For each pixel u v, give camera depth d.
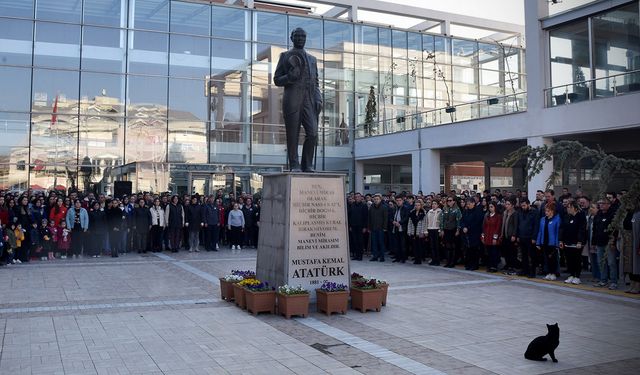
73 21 24.73
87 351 6.65
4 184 23.09
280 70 9.88
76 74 24.59
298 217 9.18
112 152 24.95
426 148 24.11
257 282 9.32
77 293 10.82
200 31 27.06
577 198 13.45
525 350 6.82
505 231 13.90
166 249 20.36
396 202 17.23
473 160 28.16
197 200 19.98
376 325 8.16
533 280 12.78
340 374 5.84
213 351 6.69
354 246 17.73
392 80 31.58
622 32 16.95
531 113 19.00
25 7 24.02
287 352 6.67
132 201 19.53
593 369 6.06
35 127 23.67
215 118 27.05
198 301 10.04
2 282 12.17
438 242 15.88
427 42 32.81
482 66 34.56
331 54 30.08
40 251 17.08
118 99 25.23
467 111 22.06
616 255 11.50
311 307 9.17
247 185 27.30
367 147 28.78
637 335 7.59
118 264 15.77
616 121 16.14
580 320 8.54
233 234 20.53
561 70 18.75
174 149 26.14
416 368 6.06
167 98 26.16
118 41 25.45
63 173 24.05
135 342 7.10
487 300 10.23
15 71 23.64
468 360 6.38
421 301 10.11
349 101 30.38
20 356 6.43
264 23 28.47
